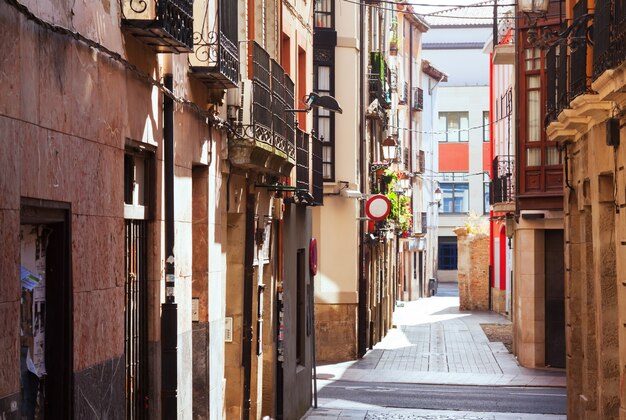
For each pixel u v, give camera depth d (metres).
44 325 11.05
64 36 10.86
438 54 101.25
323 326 41.19
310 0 28.81
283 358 24.80
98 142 12.03
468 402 31.19
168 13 13.19
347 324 41.19
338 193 40.38
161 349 14.88
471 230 69.12
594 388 22.11
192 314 17.38
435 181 94.19
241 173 20.31
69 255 11.16
